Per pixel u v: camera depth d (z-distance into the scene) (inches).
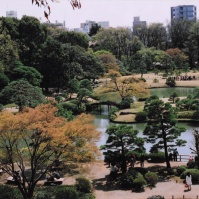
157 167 1299.2
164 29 5615.2
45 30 3528.5
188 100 2326.5
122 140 1195.3
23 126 948.6
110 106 2684.5
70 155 991.0
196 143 1272.1
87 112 2623.0
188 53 4766.2
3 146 1021.8
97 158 1079.0
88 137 994.1
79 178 1092.5
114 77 2748.5
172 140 1304.1
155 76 4269.2
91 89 2854.3
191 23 5300.2
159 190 1090.7
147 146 1642.5
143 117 2201.0
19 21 3378.4
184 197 1009.5
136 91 2662.4
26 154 1200.2
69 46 3380.9
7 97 2165.4
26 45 3262.8
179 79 4052.7
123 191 1091.3
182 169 1211.9
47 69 3132.4
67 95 2886.3
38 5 352.5
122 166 1208.8
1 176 1235.2
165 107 1266.0
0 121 943.7
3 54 2615.7
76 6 359.9
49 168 1037.8
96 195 1058.7
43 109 1058.1
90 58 3422.7
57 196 968.3
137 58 4621.1
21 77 2672.2
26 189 997.2
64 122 1084.5
